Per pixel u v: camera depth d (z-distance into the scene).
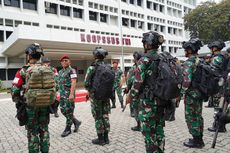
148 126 3.29
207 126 6.16
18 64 30.31
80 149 4.65
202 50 18.42
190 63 4.16
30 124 3.71
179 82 3.16
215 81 4.10
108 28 40.72
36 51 3.77
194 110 4.33
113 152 4.38
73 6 35.78
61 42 21.36
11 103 13.76
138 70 3.22
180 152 4.22
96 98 4.60
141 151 4.37
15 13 29.61
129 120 7.34
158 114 3.30
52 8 34.22
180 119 7.27
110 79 4.55
